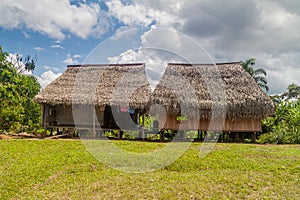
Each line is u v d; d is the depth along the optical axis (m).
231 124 15.01
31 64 25.72
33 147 10.92
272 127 16.70
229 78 16.05
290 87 41.56
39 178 7.01
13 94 16.34
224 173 7.53
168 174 7.50
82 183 6.70
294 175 7.40
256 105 14.47
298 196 5.95
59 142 12.37
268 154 10.07
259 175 7.32
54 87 16.53
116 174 7.45
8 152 9.70
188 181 6.78
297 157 9.56
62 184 6.63
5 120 16.17
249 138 16.52
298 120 15.73
